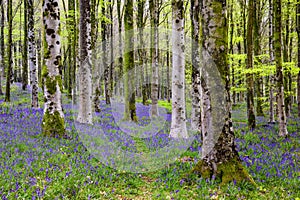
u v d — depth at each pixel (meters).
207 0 7.20
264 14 26.30
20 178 6.08
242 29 27.27
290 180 7.23
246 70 16.03
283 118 14.02
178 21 12.55
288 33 22.05
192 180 7.03
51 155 8.01
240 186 6.68
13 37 33.38
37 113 15.68
